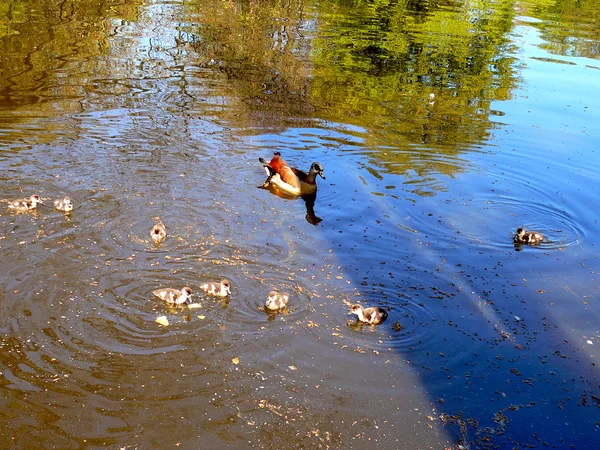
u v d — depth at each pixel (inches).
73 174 506.0
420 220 497.4
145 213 459.5
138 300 368.8
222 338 343.9
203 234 442.9
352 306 364.8
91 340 334.6
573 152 642.8
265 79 785.6
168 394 303.4
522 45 1066.7
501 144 653.9
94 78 726.5
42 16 965.2
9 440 271.3
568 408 319.3
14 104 634.2
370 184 550.6
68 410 289.4
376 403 309.0
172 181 512.1
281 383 315.6
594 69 944.9
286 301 372.2
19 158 523.8
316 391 312.8
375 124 680.4
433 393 319.3
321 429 290.8
